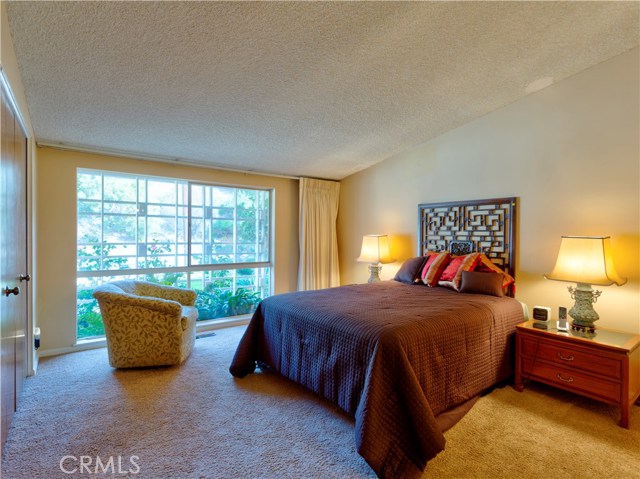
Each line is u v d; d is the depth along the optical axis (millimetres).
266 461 1734
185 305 3447
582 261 2377
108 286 2979
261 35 1965
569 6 2018
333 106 2934
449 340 2113
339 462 1736
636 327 2441
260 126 3164
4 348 1745
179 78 2307
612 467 1699
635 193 2451
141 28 1822
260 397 2414
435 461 1739
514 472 1662
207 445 1854
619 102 2523
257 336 2895
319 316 2324
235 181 4344
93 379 2672
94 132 2979
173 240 4004
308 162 4270
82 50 1958
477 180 3443
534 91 2984
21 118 2240
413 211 4078
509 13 2035
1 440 1668
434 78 2658
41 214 3141
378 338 1890
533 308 2773
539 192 2979
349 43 2137
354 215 4918
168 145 3375
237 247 4480
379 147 3979
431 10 1939
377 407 1729
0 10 1503
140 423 2059
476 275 2992
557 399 2404
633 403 2242
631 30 2264
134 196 3770
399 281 3709
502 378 2535
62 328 3262
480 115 3375
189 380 2682
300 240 4762
